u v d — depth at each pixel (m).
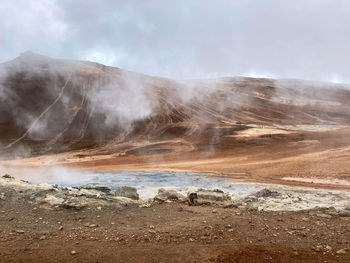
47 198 8.78
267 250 5.44
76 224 7.06
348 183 17.41
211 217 7.58
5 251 5.43
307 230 6.49
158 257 5.18
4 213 7.74
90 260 5.08
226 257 5.16
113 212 8.05
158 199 9.98
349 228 6.60
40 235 6.30
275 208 9.12
